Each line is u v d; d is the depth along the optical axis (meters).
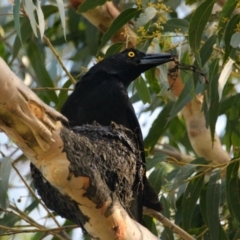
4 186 9.70
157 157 11.32
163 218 10.31
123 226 8.22
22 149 7.64
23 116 7.29
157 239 8.62
